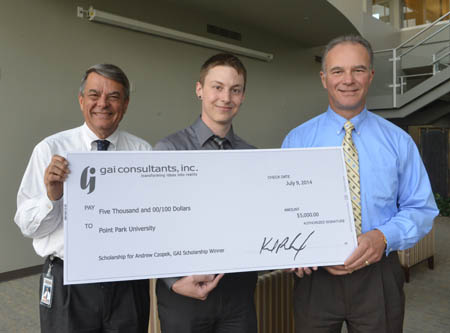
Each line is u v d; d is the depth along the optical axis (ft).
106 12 15.37
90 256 3.97
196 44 19.83
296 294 5.19
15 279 13.20
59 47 14.43
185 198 4.23
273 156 4.48
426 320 10.40
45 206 4.31
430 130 32.24
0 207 13.10
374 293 4.74
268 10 20.02
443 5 33.78
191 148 4.63
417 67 25.32
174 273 4.09
